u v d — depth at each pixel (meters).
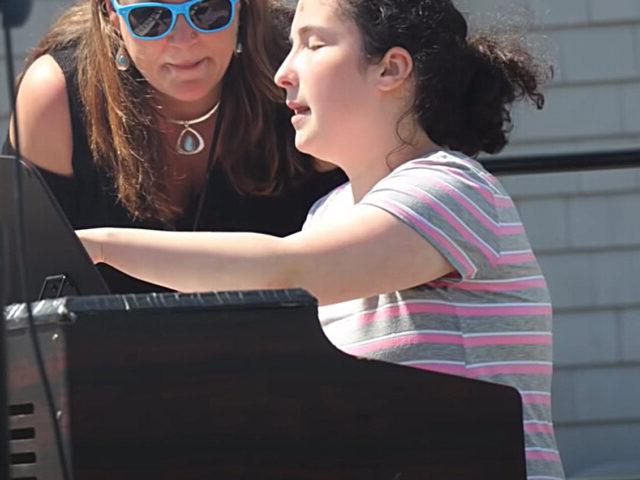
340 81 6.38
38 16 16.23
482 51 6.71
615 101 17.34
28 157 7.95
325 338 5.33
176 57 7.54
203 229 8.16
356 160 6.53
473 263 6.08
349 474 5.34
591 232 17.20
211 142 8.02
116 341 5.09
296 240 5.89
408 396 5.44
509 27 6.98
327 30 6.42
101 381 5.06
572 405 17.14
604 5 17.31
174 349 5.15
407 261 5.94
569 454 16.98
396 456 5.41
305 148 6.53
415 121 6.49
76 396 5.04
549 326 6.50
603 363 17.14
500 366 6.16
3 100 15.91
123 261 5.84
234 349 5.22
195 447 5.16
